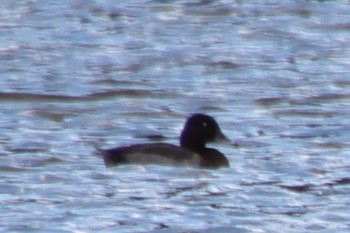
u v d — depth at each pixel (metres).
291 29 63.81
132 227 31.61
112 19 66.25
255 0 70.00
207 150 37.09
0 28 63.53
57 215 32.59
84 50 58.41
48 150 39.62
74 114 45.53
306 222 32.25
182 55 56.91
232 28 64.00
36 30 63.09
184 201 33.91
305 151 39.56
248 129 43.03
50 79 52.03
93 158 38.38
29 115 45.44
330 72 54.06
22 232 31.14
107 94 49.09
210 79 52.50
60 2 69.81
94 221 32.12
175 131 43.19
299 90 50.25
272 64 55.62
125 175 36.12
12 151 39.41
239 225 31.84
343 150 39.81
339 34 63.03
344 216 32.78
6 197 34.22
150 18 66.38
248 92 49.75
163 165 36.50
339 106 47.47
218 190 34.91
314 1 69.75
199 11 67.75
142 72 53.91
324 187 35.44
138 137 42.16
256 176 36.31
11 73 53.31
